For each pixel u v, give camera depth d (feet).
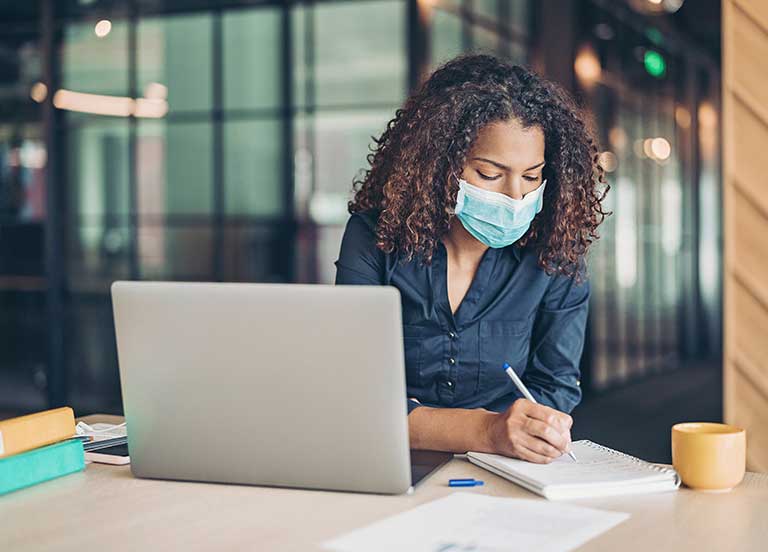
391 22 18.25
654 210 23.59
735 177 8.67
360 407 4.22
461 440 4.98
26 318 19.53
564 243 5.77
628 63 21.52
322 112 18.79
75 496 4.35
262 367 4.31
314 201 18.85
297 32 18.83
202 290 4.35
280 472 4.40
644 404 18.89
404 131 5.85
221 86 19.01
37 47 19.01
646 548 3.53
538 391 5.95
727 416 8.77
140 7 18.81
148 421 4.56
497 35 17.79
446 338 5.85
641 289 22.67
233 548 3.59
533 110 5.47
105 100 18.94
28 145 19.21
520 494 4.31
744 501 4.17
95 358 18.81
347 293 4.15
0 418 18.01
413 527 3.78
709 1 23.57
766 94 8.50
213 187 19.01
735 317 8.73
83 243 19.02
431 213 5.66
